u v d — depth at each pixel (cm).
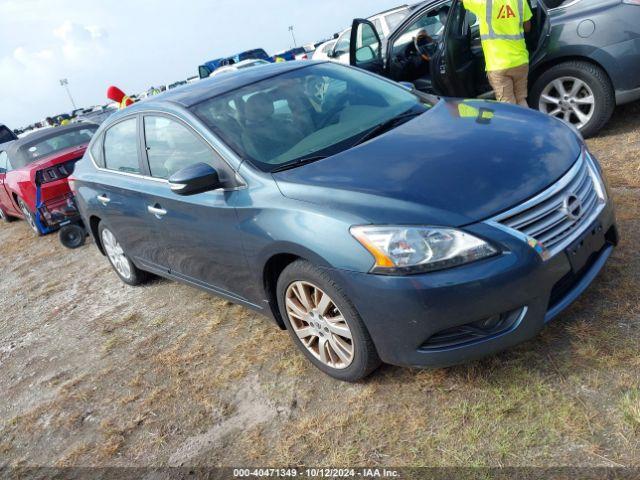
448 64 548
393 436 245
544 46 502
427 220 230
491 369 264
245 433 278
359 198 249
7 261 759
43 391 381
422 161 265
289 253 272
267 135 322
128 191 402
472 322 231
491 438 228
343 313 259
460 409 247
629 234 338
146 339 408
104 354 405
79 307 514
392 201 241
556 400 236
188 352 370
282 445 262
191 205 330
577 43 488
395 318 238
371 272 237
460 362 240
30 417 353
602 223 260
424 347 243
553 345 266
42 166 678
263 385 311
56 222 691
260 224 280
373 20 1055
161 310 450
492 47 499
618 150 478
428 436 239
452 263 225
